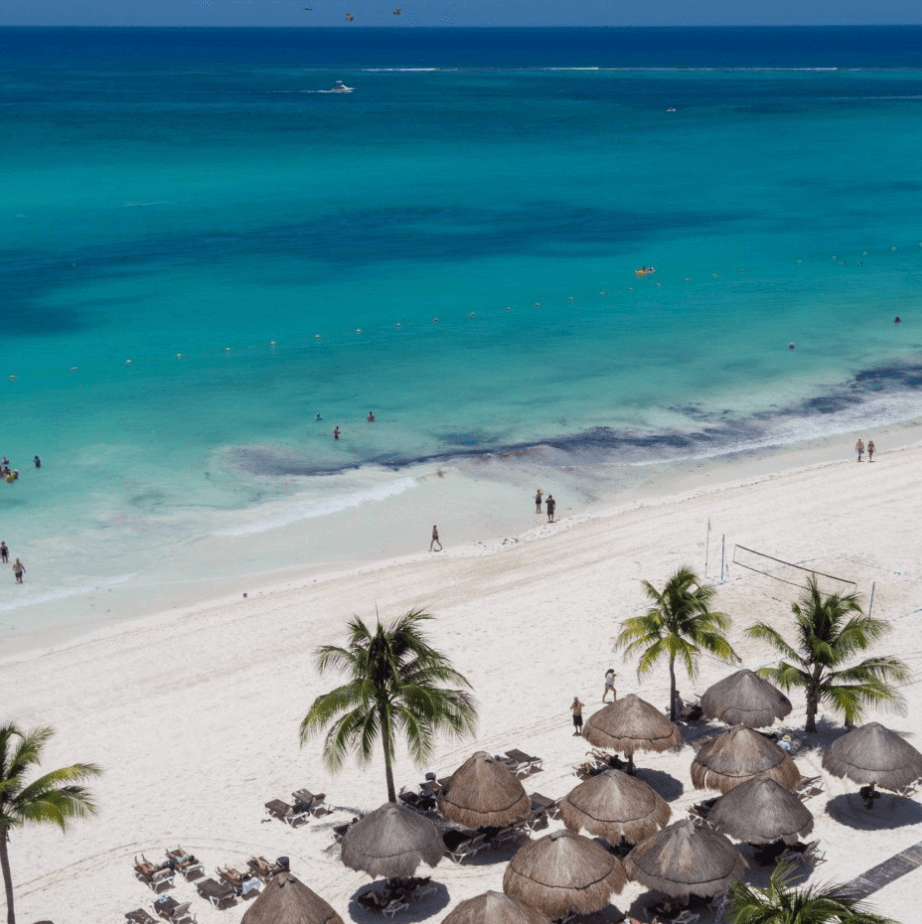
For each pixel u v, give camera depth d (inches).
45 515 1866.4
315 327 3031.5
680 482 2022.6
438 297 3358.8
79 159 6323.8
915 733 1117.7
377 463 2103.8
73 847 996.6
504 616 1438.2
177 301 3282.5
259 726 1196.5
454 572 1619.1
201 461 2100.1
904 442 2208.4
